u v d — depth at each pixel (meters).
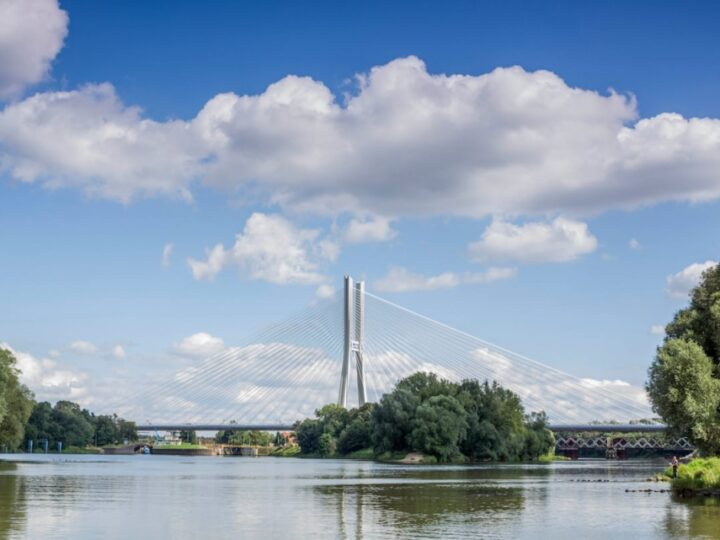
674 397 82.50
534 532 47.97
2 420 140.38
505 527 50.47
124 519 54.56
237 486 92.75
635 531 48.03
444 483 100.25
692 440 87.75
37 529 48.78
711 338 86.94
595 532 47.81
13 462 180.00
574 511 60.50
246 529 49.38
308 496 76.19
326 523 52.62
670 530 48.44
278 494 78.69
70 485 91.62
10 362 153.00
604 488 89.06
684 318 89.69
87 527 49.94
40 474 119.50
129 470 142.62
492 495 77.62
